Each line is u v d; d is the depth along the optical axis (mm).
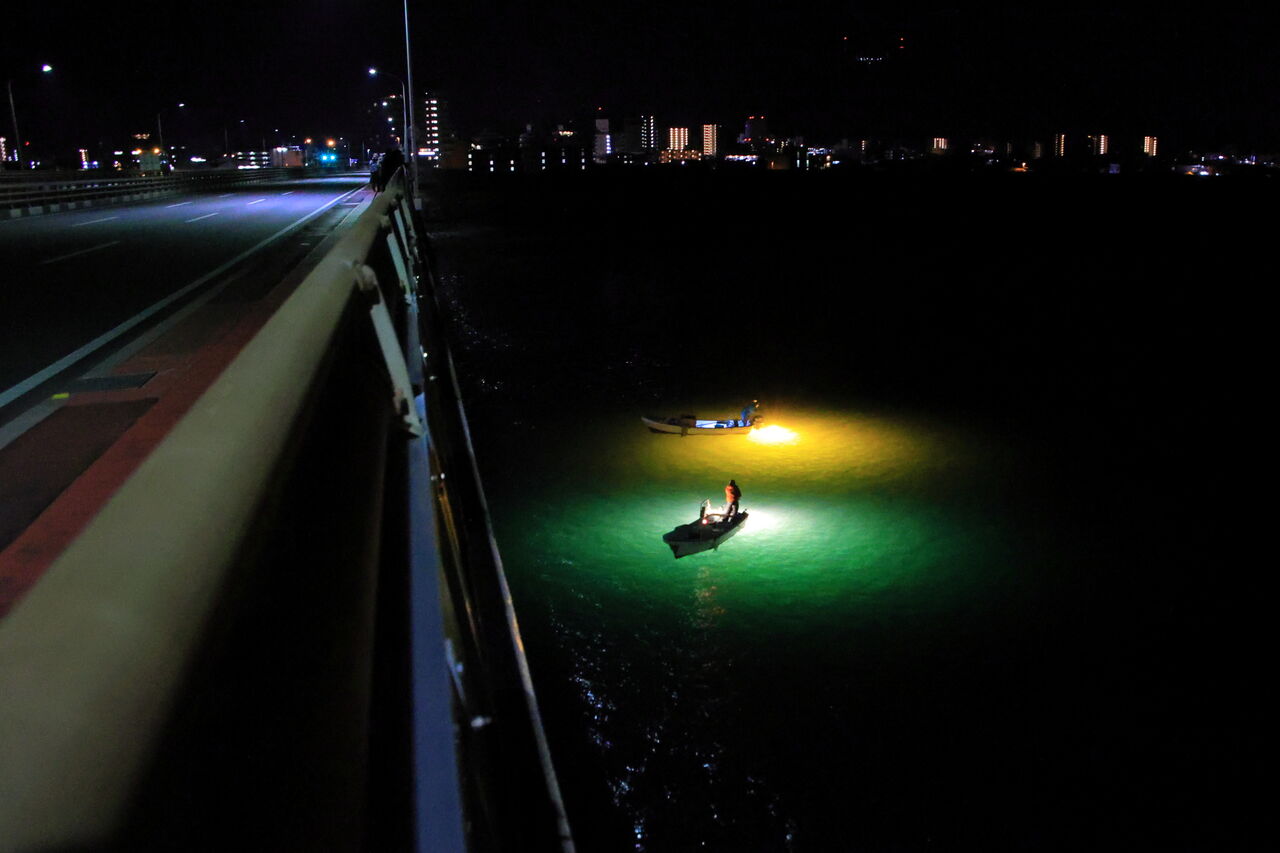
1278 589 15672
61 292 11914
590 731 12039
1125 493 19953
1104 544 17312
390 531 1869
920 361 32281
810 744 11828
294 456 997
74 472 4695
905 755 11680
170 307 10703
